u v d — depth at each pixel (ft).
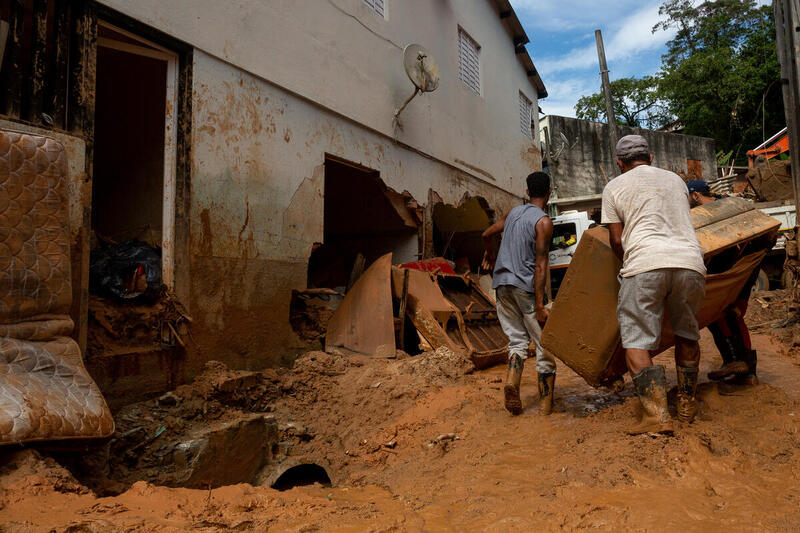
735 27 106.73
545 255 12.51
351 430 13.64
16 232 8.89
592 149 74.74
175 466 11.03
